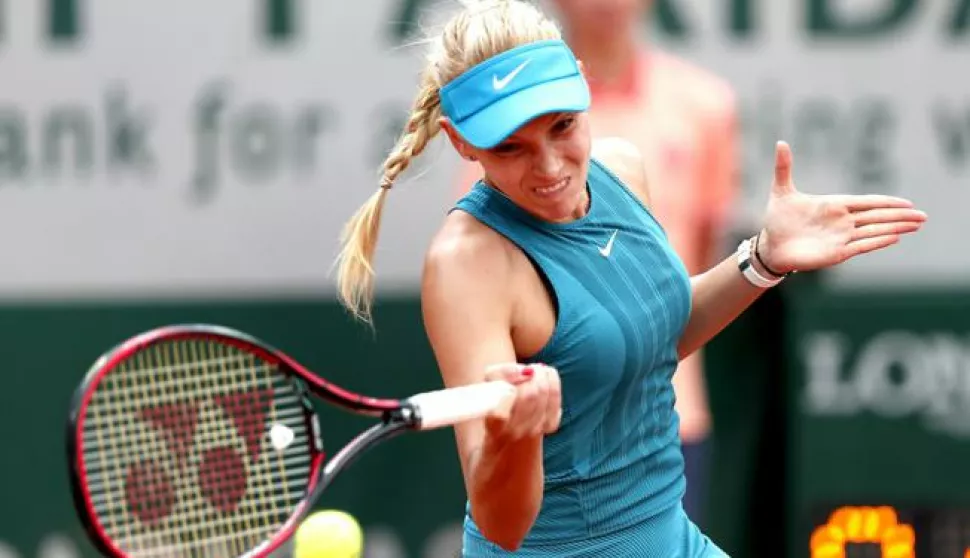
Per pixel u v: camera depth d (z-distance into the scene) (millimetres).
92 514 11578
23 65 25062
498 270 12852
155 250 25297
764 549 24484
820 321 23875
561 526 13383
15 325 25344
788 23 24594
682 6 24578
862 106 24703
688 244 22859
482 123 12398
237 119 25141
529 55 12492
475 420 12562
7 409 25391
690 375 22594
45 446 25406
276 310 25344
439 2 24781
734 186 23719
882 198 14016
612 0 22047
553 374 11656
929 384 23922
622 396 13211
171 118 25172
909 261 24828
